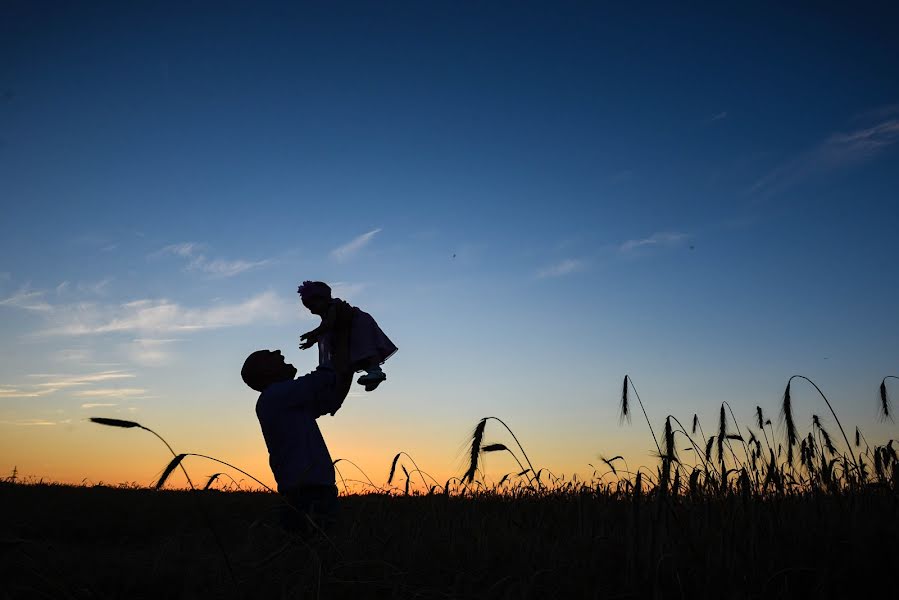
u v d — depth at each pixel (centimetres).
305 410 520
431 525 492
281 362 576
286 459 496
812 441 511
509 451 409
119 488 1136
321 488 492
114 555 448
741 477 383
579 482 558
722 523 371
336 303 611
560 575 357
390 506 531
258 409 514
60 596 336
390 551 416
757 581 328
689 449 489
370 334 604
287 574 359
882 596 298
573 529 477
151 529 670
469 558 411
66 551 466
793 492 466
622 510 504
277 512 489
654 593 306
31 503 838
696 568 335
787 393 503
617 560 384
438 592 334
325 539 385
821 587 303
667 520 353
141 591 367
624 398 467
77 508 804
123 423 276
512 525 493
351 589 346
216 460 322
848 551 339
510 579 359
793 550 361
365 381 587
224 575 372
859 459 456
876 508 406
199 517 621
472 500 525
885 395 486
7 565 360
